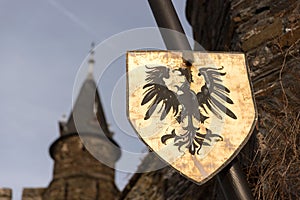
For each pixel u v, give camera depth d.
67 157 20.42
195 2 6.08
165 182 6.11
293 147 3.18
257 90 3.93
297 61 3.78
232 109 2.93
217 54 3.10
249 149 3.57
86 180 19.69
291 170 3.19
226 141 2.84
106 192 19.62
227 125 2.89
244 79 3.03
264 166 3.32
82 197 19.25
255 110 2.94
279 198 3.16
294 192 3.13
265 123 3.60
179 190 5.55
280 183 3.16
